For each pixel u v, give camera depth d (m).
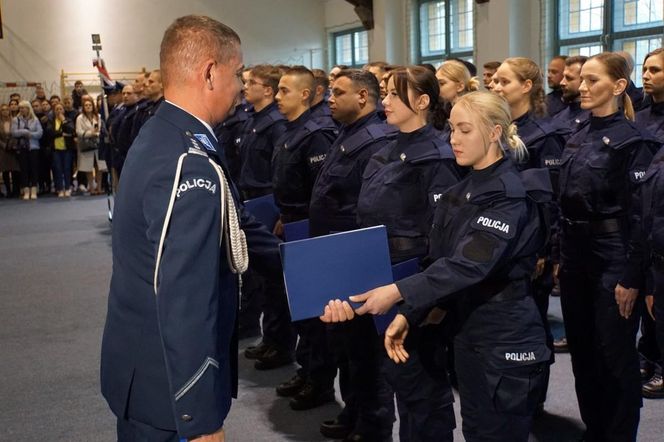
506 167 1.85
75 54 11.84
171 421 1.46
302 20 12.89
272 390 3.28
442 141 2.23
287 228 2.55
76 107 10.92
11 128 9.98
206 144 1.47
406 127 2.25
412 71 2.21
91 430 2.95
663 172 2.05
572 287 2.48
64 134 10.15
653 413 2.86
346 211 2.69
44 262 6.11
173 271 1.33
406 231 2.21
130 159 1.47
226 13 12.51
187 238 1.34
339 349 2.58
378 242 1.89
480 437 1.89
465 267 1.75
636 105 4.09
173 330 1.31
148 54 12.21
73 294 5.06
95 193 10.39
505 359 1.83
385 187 2.23
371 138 2.65
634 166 2.38
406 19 10.39
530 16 7.82
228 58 1.51
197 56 1.48
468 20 9.15
